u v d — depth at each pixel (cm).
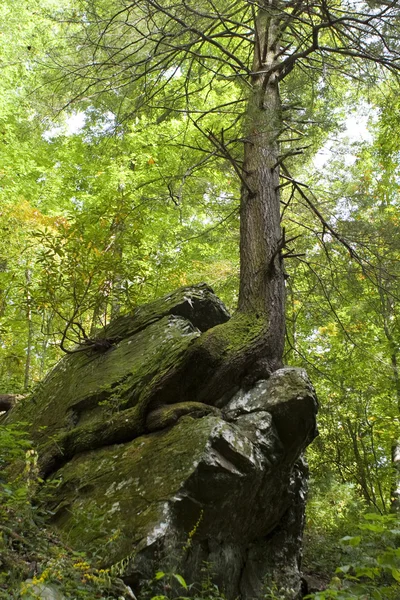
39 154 1287
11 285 1063
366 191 1022
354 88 871
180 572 426
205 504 453
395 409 1166
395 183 1284
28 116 1148
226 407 550
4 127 1177
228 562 490
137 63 715
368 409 1221
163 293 1020
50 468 567
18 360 1123
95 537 429
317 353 1316
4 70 1113
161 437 512
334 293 899
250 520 529
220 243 1281
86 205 1295
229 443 474
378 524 302
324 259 884
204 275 1109
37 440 626
